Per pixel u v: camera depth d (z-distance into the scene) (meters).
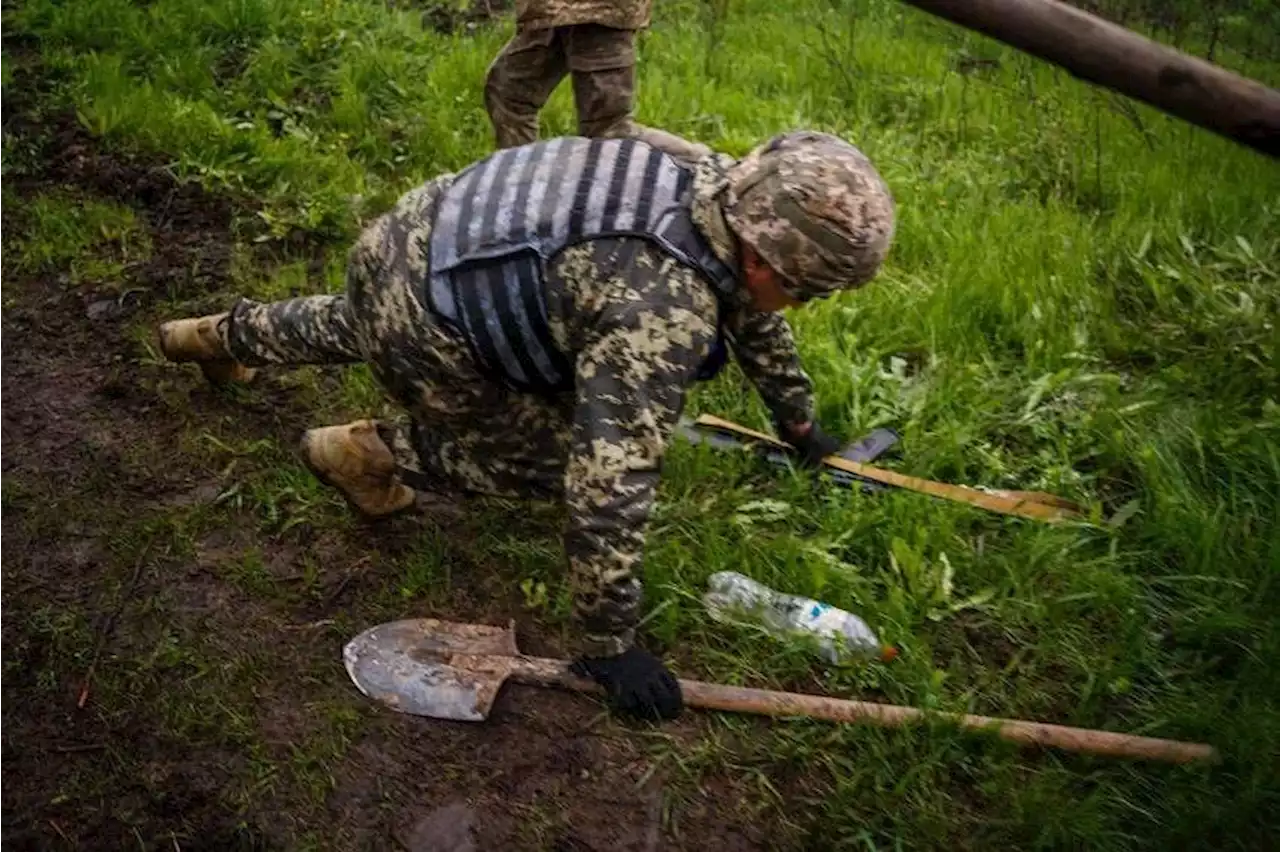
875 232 2.14
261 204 4.09
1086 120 5.11
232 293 3.72
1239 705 2.70
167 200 4.05
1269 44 6.68
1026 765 2.58
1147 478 3.22
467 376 2.49
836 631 2.76
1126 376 3.66
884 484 3.18
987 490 3.22
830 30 6.04
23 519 2.95
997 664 2.83
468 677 2.62
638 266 2.22
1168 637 2.89
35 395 3.30
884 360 3.68
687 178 2.31
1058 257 4.04
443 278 2.38
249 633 2.74
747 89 5.17
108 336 3.52
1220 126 1.69
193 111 4.34
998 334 3.76
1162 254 4.18
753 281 2.24
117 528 2.95
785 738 2.59
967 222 4.24
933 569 2.96
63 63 4.54
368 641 2.70
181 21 4.89
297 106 4.61
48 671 2.62
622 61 3.56
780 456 3.23
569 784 2.50
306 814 2.41
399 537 2.99
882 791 2.49
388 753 2.53
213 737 2.52
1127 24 6.41
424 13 5.52
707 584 2.92
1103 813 2.47
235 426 3.26
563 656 2.77
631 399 2.22
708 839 2.42
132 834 2.35
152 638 2.71
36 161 4.14
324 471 2.81
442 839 2.39
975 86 5.51
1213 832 2.43
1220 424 3.38
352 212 4.10
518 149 2.46
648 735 2.58
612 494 2.25
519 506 3.08
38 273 3.72
